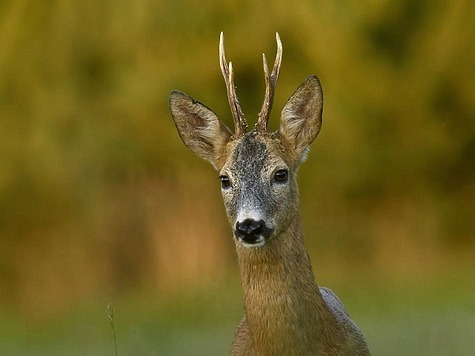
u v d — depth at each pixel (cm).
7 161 2467
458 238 2508
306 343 858
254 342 869
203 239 2389
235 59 2425
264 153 882
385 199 2489
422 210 2491
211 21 2431
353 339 915
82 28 2470
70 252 2433
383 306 1734
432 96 2494
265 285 859
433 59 2483
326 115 2444
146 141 2411
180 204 2403
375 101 2448
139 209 2414
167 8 2431
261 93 2423
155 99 2406
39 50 2481
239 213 855
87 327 1759
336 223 2442
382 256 2438
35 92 2475
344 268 2348
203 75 2422
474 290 1881
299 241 869
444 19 2488
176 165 2406
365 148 2450
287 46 2431
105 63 2467
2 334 1897
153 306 1884
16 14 2486
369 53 2456
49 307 2242
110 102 2444
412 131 2492
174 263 2388
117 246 2414
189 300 1852
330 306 932
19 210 2467
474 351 1242
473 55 2486
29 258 2458
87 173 2430
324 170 2445
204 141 932
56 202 2464
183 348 1370
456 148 2525
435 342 1285
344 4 2444
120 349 1420
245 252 862
